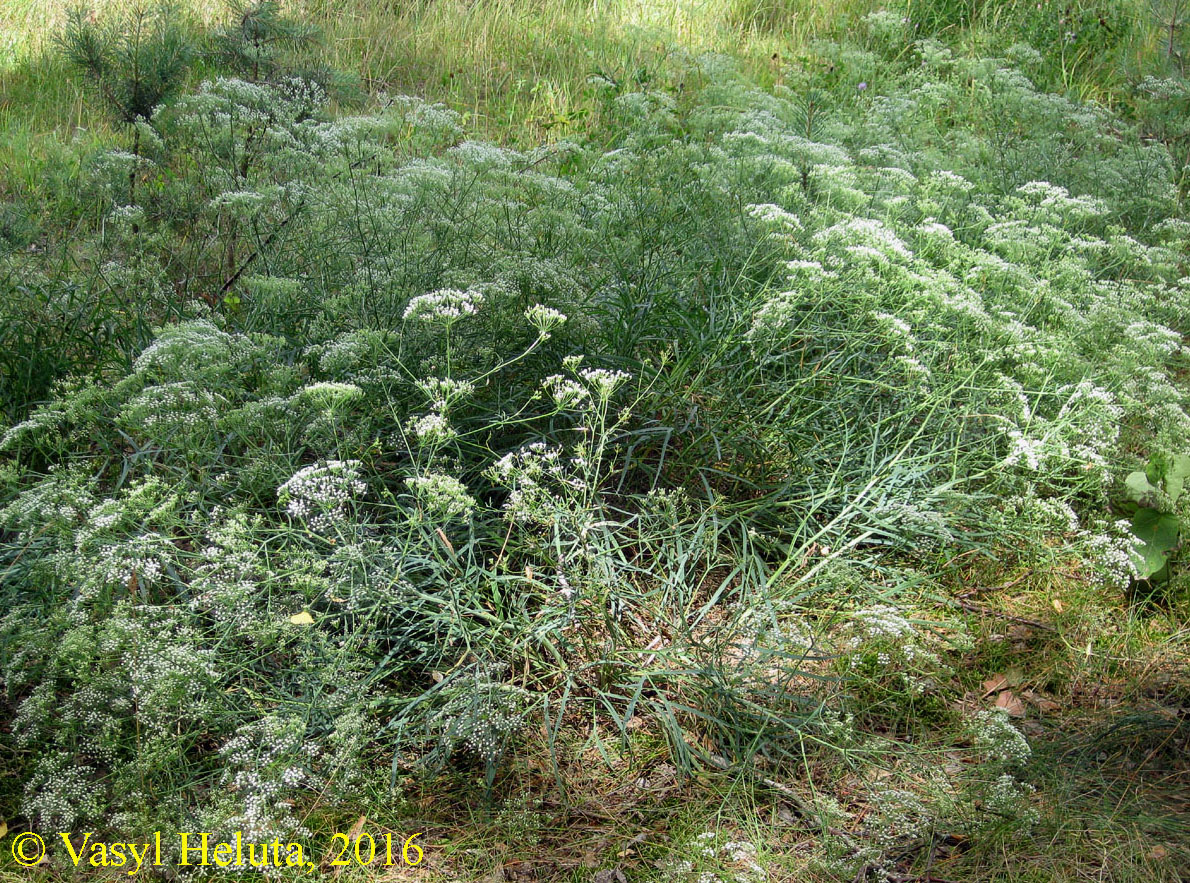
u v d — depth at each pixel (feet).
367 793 9.77
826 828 9.38
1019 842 9.42
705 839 9.27
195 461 12.72
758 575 12.75
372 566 11.13
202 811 9.18
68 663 10.20
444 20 32.01
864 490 12.82
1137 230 22.81
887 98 25.63
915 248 17.65
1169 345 15.43
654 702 10.63
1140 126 28.32
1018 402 14.21
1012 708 11.41
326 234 16.39
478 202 16.57
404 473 12.67
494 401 13.88
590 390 13.71
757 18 35.37
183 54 19.76
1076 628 12.57
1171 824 9.58
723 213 17.37
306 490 10.32
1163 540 12.94
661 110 21.93
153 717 9.89
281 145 18.11
